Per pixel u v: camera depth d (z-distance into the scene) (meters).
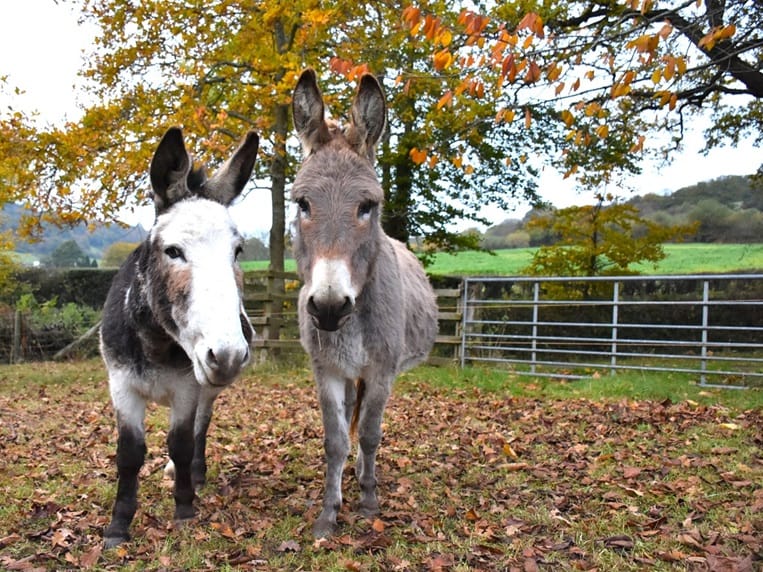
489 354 11.89
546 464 5.09
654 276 9.59
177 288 3.08
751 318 12.34
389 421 6.86
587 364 9.93
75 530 3.74
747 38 4.98
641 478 4.63
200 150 10.67
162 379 3.60
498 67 4.17
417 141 13.91
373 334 3.77
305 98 3.62
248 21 11.39
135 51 11.77
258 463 5.23
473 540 3.57
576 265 13.79
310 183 3.40
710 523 3.74
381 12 10.38
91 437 6.20
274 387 9.48
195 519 3.87
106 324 3.65
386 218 15.32
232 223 3.28
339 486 3.81
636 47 3.69
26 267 19.48
